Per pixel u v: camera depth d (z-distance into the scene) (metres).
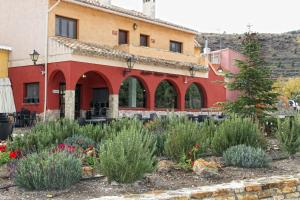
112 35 25.77
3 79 15.59
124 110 24.17
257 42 17.59
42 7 22.42
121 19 26.38
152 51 26.44
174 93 28.34
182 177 8.41
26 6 23.14
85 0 24.14
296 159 11.10
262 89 17.28
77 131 12.09
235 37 62.78
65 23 23.28
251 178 8.39
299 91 44.12
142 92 26.23
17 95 23.42
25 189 7.13
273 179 7.95
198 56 31.02
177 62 27.58
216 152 10.98
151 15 32.47
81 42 23.27
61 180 7.06
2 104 15.24
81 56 21.34
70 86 20.83
